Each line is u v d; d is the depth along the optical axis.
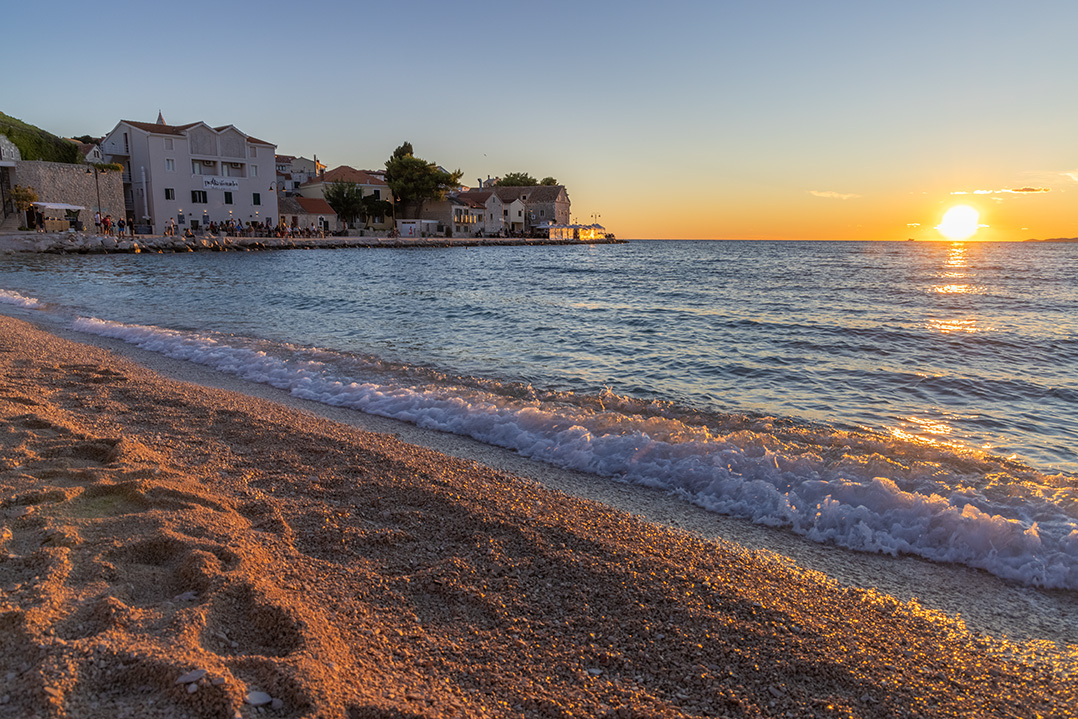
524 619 3.20
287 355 11.75
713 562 4.07
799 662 2.96
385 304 22.67
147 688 2.27
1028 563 4.21
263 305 21.03
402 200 101.81
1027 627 3.54
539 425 7.17
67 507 3.98
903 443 6.88
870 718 2.60
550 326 17.97
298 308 20.62
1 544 3.35
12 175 50.91
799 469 5.74
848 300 27.92
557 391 9.62
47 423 5.81
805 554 4.41
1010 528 4.47
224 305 20.67
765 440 6.59
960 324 19.34
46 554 3.21
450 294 27.75
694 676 2.81
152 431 6.09
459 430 7.30
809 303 26.39
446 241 91.25
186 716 2.15
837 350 14.35
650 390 10.18
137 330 13.52
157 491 4.32
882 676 2.91
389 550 3.85
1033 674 3.05
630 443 6.39
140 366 10.30
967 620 3.59
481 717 2.40
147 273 32.91
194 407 7.13
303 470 5.23
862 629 3.36
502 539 4.11
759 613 3.41
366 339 14.64
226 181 67.69
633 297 28.67
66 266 35.84
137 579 3.11
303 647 2.64
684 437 6.59
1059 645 3.36
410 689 2.51
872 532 4.68
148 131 61.94
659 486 5.66
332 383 9.41
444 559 3.79
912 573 4.19
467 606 3.28
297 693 2.30
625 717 2.51
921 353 14.01
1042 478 5.82
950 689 2.86
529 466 6.12
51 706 2.11
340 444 6.02
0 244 42.25
